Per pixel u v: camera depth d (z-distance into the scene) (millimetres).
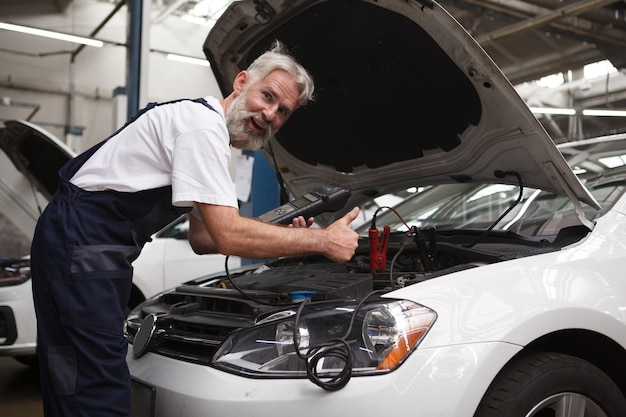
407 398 1301
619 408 1609
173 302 1961
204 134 1405
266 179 4418
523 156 1921
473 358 1366
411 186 2562
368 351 1361
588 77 10836
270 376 1361
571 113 10352
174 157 1404
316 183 2658
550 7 7988
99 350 1370
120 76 11422
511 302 1489
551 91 10930
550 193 2301
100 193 1430
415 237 1938
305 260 2449
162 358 1598
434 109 2076
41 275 1406
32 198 4859
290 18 1989
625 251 1770
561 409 1525
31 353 3244
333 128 2389
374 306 1428
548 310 1503
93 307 1365
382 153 2416
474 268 1596
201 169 1390
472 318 1429
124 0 9156
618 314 1625
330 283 1695
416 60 1922
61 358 1391
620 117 11289
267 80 1568
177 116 1442
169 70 11367
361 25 1900
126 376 1428
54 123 10875
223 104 1612
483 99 1815
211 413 1338
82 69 11078
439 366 1342
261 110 1560
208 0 10977
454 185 2799
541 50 9625
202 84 11750
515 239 2006
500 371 1499
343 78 2178
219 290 1807
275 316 1479
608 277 1679
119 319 1415
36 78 10695
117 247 1411
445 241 2152
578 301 1568
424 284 1514
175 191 1383
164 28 11234
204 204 1401
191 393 1389
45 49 10734
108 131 11344
